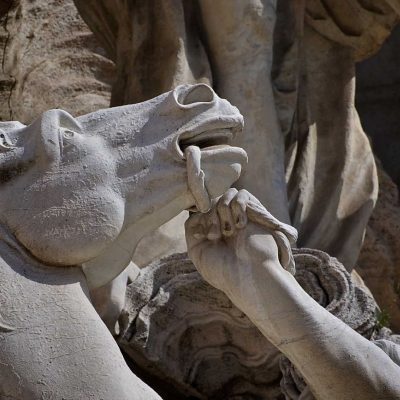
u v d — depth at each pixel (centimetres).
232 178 841
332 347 850
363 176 1348
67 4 1667
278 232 858
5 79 1591
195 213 871
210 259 860
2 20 1627
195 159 828
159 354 1055
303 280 1095
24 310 801
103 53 1645
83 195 819
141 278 1075
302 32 1315
